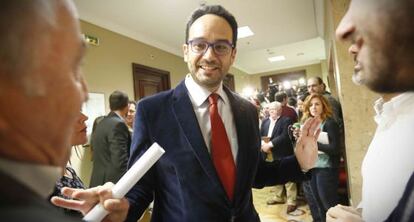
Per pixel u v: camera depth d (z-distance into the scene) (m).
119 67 3.65
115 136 2.38
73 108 0.34
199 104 0.94
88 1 2.95
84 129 0.96
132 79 3.87
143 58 4.14
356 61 0.50
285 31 4.65
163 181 0.88
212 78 0.92
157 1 3.11
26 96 0.29
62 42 0.32
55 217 0.29
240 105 1.02
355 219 0.60
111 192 0.66
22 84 0.28
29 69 0.28
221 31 0.92
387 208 0.54
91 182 2.48
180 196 0.83
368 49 0.45
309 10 3.79
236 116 0.98
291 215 3.08
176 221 0.83
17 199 0.28
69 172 1.06
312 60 8.30
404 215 0.44
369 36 0.45
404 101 0.57
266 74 9.27
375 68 0.45
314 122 1.05
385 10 0.42
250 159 0.93
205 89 0.96
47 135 0.32
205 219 0.80
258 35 4.77
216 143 0.90
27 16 0.28
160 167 0.88
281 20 4.08
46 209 0.29
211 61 0.91
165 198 0.88
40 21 0.29
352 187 2.21
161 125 0.89
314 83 3.08
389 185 0.54
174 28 3.93
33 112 0.30
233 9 3.55
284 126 2.89
